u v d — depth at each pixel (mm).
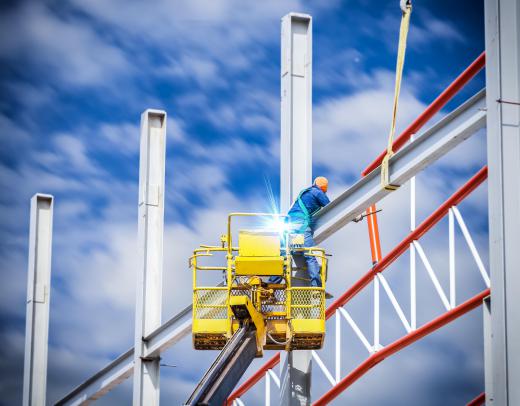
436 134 17516
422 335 22578
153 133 25406
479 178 22391
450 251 22156
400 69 18109
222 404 16766
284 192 21328
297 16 21906
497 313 14289
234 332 18922
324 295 19047
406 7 17875
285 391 20906
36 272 30391
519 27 14609
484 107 16609
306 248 19359
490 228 14531
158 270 25031
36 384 29812
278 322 18906
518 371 14078
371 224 24781
